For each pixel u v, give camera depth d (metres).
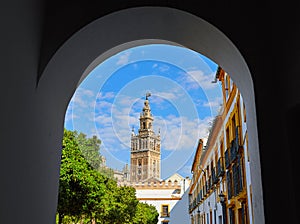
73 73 2.72
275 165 2.14
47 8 2.41
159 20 2.63
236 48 2.37
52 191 2.53
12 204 1.79
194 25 2.59
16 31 1.83
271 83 2.29
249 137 2.57
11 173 1.77
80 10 2.43
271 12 2.35
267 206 2.08
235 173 8.04
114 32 2.69
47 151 2.40
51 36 2.36
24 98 1.97
